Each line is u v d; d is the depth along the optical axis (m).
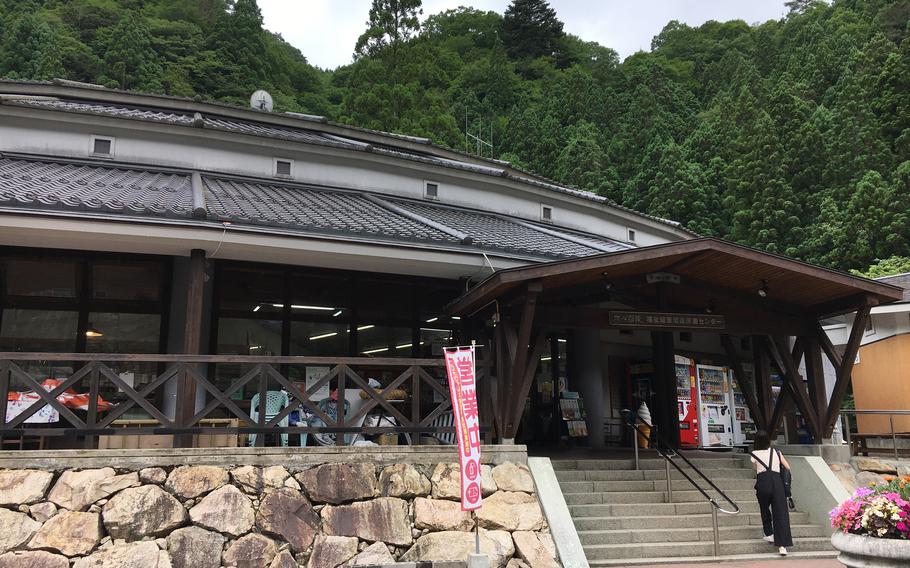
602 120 52.47
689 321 9.77
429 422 7.78
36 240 7.97
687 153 43.91
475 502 6.41
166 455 6.53
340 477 6.93
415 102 40.19
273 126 14.17
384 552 6.68
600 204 15.31
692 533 8.34
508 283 7.87
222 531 6.35
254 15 60.97
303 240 8.17
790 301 10.39
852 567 5.59
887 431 15.62
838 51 47.28
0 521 5.93
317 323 9.80
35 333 8.63
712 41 76.25
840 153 34.88
